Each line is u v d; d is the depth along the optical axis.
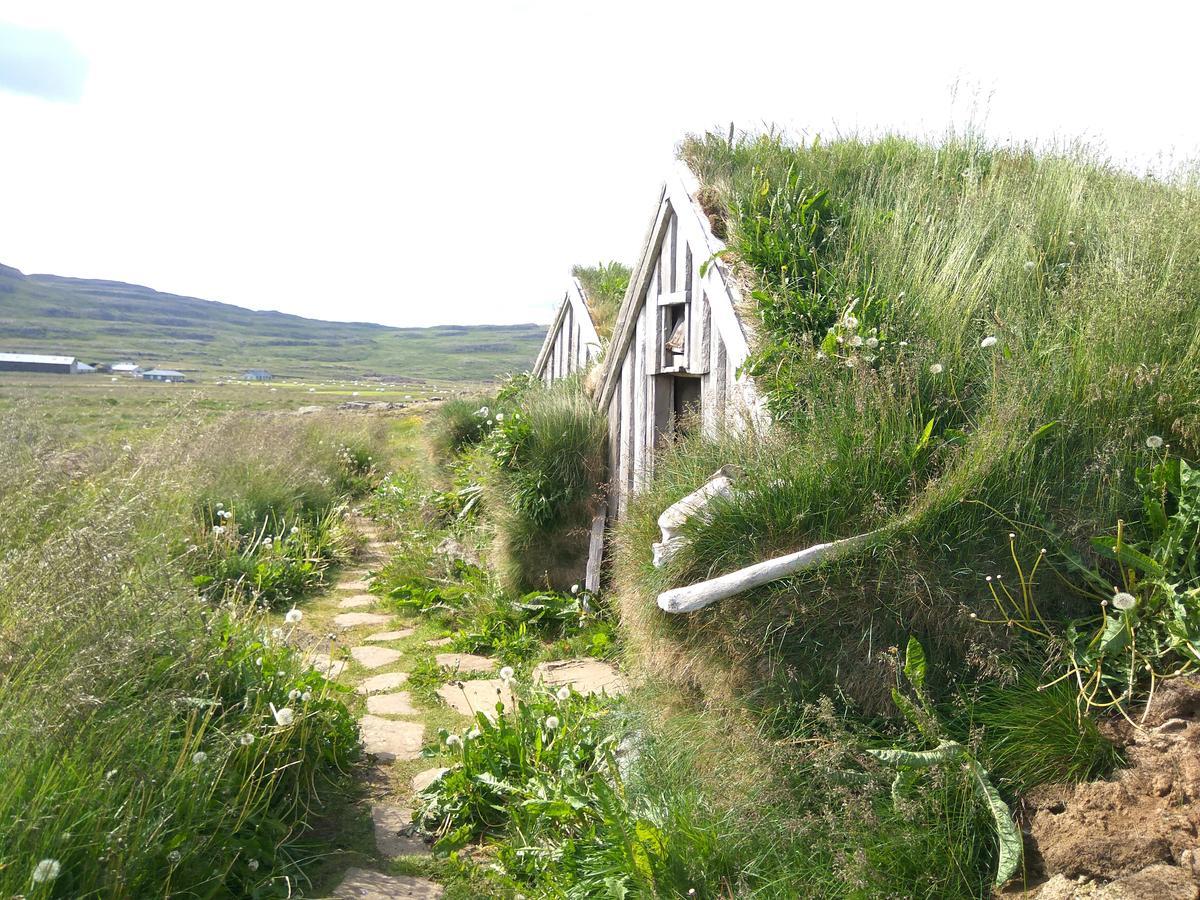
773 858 2.97
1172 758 2.60
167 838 3.06
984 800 2.72
